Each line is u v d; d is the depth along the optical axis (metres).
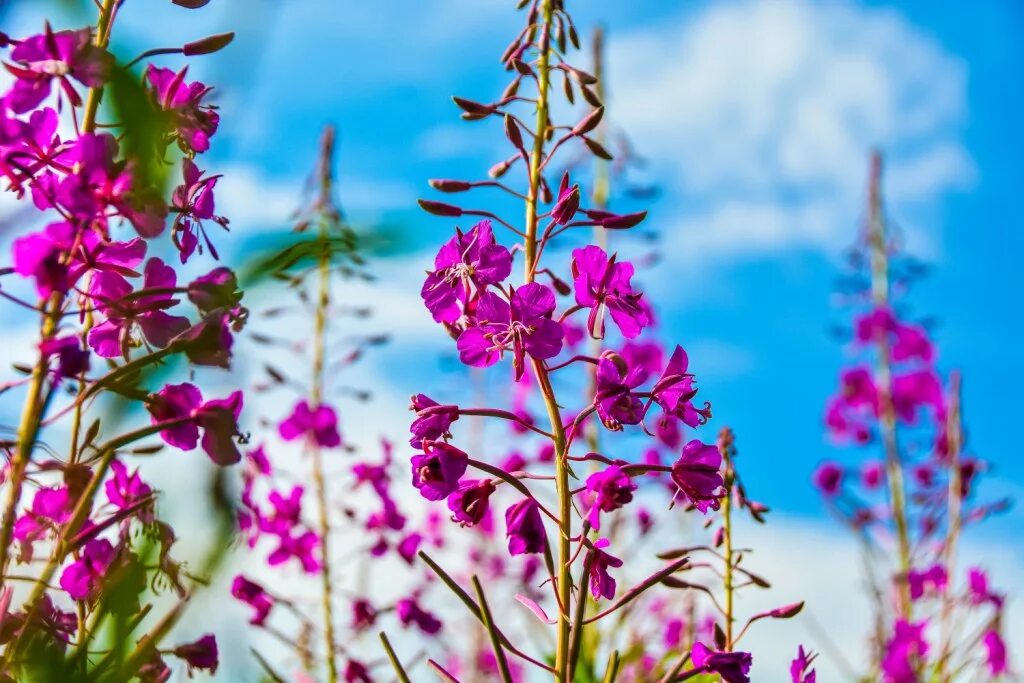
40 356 0.63
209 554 0.55
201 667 0.64
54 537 0.65
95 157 0.64
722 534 0.76
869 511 1.18
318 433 1.02
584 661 0.89
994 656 1.04
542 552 0.67
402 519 1.03
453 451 0.67
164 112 0.58
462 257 0.68
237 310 0.64
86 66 0.65
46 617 0.64
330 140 0.97
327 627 0.94
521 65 0.73
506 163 0.73
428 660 0.67
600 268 0.69
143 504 0.61
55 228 0.64
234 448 0.66
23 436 0.63
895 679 1.04
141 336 0.67
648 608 0.98
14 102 0.65
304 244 0.55
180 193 0.66
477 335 0.68
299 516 0.98
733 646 0.74
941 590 1.13
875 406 1.31
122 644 0.58
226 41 0.67
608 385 0.68
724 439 0.76
